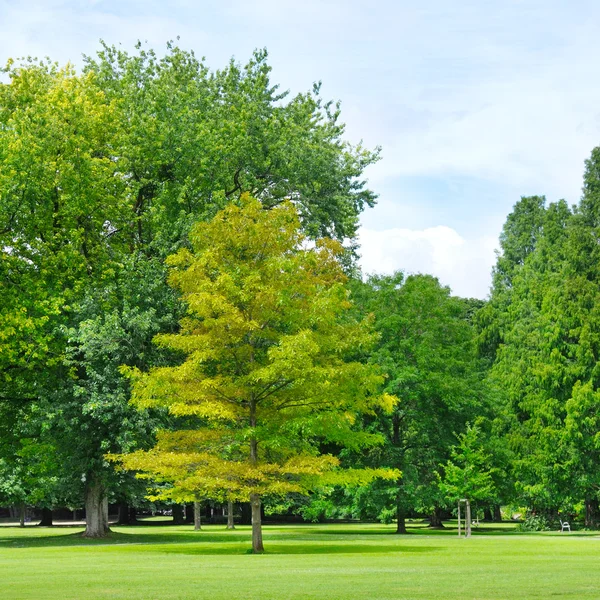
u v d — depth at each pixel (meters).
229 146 37.12
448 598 10.68
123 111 38.50
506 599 10.48
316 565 18.78
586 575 15.04
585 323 46.88
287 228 28.67
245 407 28.53
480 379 51.69
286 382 27.23
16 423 39.31
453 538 37.09
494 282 75.06
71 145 35.06
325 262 29.62
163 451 28.08
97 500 39.19
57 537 41.09
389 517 47.19
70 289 35.50
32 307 35.34
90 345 32.03
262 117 40.25
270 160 38.44
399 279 49.31
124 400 31.59
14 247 36.41
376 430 45.19
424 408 45.75
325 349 28.23
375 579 14.25
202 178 37.22
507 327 61.19
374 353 45.28
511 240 75.94
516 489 47.50
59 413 33.03
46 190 34.66
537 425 47.50
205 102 39.00
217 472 26.25
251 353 27.94
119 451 34.34
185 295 28.27
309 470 26.25
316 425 28.06
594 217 56.97
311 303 27.88
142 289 33.94
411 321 47.22
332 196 39.91
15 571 17.56
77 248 36.69
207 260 27.70
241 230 28.17
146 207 38.66
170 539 37.44
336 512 47.09
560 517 51.12
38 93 36.38
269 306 27.56
